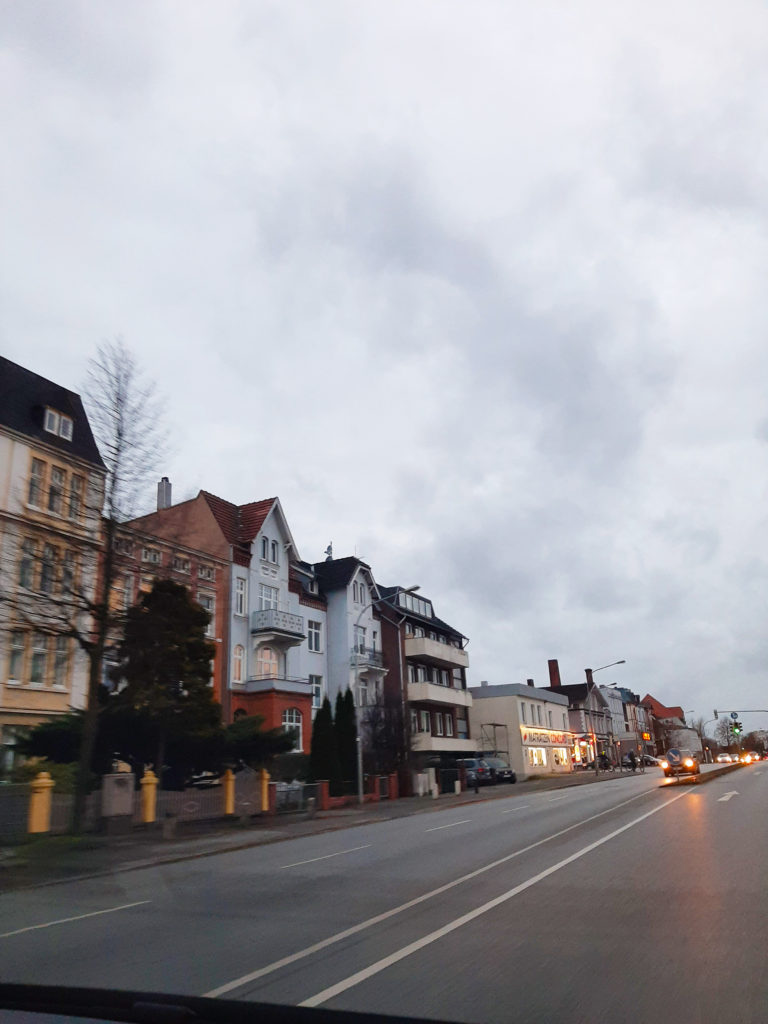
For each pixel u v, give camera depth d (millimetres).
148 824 20812
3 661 25469
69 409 30281
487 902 8852
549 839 14961
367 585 50312
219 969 6344
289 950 6957
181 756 24328
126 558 18422
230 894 10539
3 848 16062
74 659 20062
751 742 141625
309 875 12039
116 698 21094
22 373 29766
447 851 14039
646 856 12023
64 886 12430
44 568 18422
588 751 79312
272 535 42062
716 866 10781
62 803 18422
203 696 22516
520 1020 4965
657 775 49094
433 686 52875
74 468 28047
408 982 5816
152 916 9008
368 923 8016
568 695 88625
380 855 14195
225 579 37406
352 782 32656
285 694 37281
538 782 49188
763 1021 4895
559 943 6871
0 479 26406
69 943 7602
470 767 48250
